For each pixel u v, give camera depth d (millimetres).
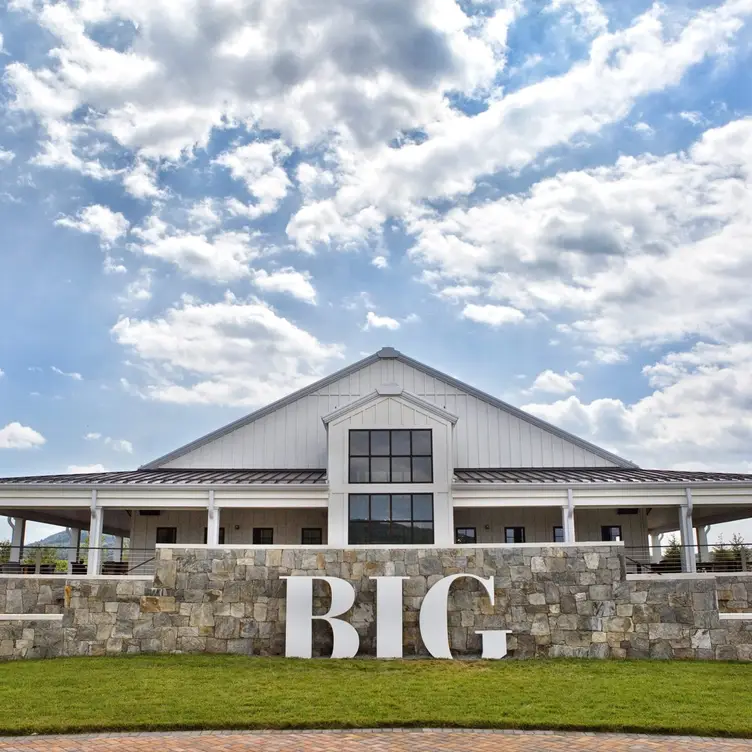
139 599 18578
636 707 12961
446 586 18172
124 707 12836
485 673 16000
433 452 26266
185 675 15586
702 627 18062
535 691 14133
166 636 18422
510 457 31547
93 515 26031
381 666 16703
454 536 28266
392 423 26531
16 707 12875
